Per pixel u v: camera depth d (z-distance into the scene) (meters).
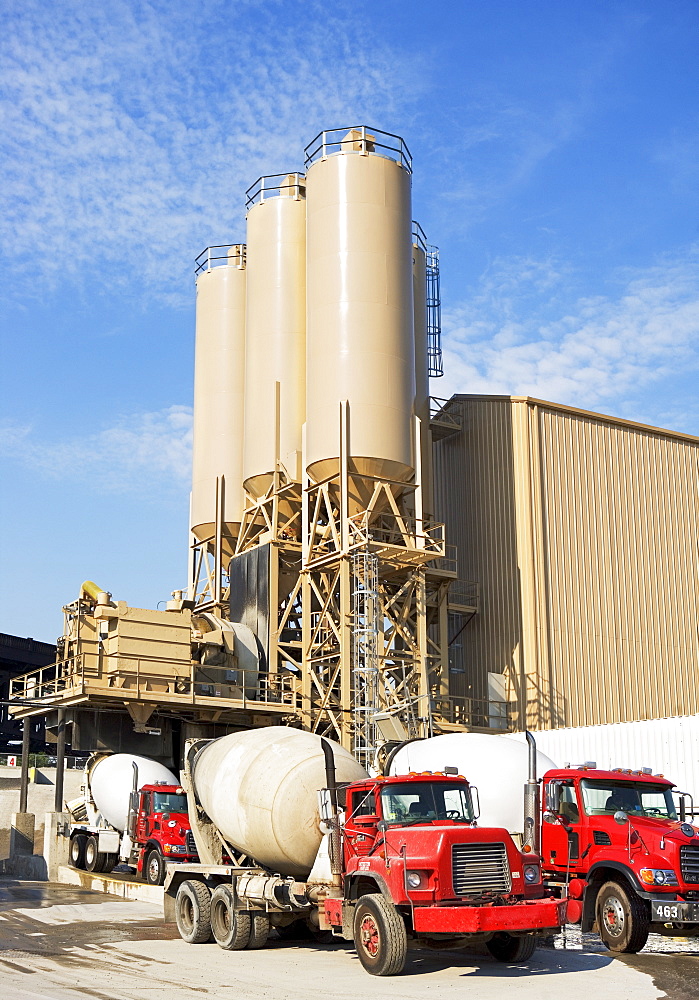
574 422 52.91
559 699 48.50
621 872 19.97
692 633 54.25
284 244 49.25
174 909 23.86
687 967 17.98
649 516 54.34
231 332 54.59
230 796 21.19
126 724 43.53
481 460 52.19
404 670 42.78
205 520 53.19
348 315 42.91
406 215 45.06
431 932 16.19
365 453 42.03
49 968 17.78
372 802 18.27
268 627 45.12
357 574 40.91
